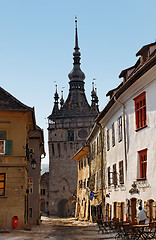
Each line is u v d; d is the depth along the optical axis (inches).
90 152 1822.1
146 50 852.6
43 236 902.4
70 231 1064.8
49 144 4079.7
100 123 1373.0
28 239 819.4
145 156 845.2
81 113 4192.9
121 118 1042.7
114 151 1144.2
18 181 1091.9
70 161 4008.4
